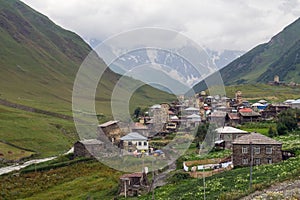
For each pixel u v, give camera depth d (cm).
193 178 4794
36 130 12162
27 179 6550
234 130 7250
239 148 5975
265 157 5959
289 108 11188
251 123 10481
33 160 9025
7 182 6419
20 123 12738
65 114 16250
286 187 3303
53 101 19988
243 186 3862
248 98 19712
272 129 8844
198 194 3834
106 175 5928
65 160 7550
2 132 11338
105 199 4738
